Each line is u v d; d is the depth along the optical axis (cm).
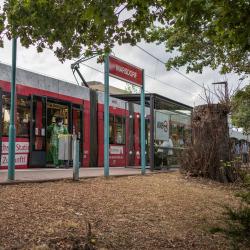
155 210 862
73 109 1828
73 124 1822
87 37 743
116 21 563
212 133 1502
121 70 1431
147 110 2375
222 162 1389
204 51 1409
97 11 509
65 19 702
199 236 724
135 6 646
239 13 577
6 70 1478
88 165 1906
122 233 676
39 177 1116
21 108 1531
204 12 587
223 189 1298
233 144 1514
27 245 554
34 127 1580
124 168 1923
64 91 1783
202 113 1545
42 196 822
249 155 1413
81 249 568
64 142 1553
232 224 654
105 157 1283
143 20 686
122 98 2338
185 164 1521
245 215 640
